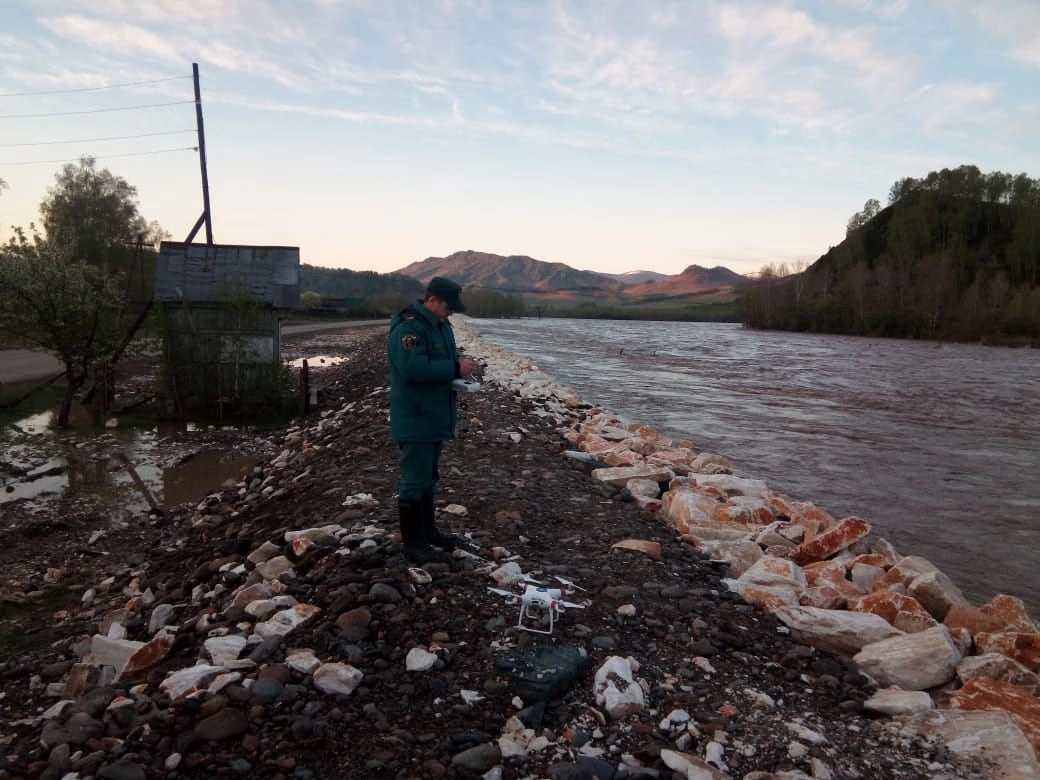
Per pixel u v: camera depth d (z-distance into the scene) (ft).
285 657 13.39
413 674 12.94
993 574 26.66
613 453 34.35
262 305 53.72
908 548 29.32
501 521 21.94
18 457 39.11
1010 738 11.69
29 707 13.64
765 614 17.28
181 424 51.49
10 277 45.24
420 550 17.47
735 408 68.59
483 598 15.76
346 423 44.37
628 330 299.58
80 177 164.04
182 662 14.06
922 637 15.12
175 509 29.96
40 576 21.98
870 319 275.39
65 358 48.57
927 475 42.09
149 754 10.75
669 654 14.52
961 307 248.32
